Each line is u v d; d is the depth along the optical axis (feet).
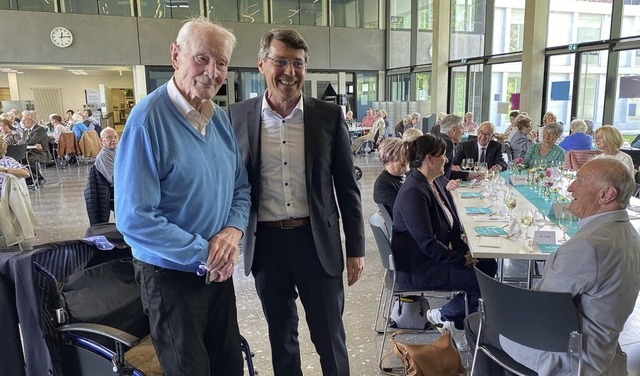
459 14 37.09
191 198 4.63
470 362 6.79
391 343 8.84
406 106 41.50
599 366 5.12
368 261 13.43
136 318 5.93
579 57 26.23
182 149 4.56
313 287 5.95
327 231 5.85
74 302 5.45
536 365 5.58
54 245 5.57
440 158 8.57
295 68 5.38
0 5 35.78
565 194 11.91
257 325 9.64
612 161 5.14
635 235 5.13
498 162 17.25
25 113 27.71
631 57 23.34
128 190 4.30
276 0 43.45
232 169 5.20
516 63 31.83
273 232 5.84
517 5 30.73
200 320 4.90
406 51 44.78
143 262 4.73
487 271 9.00
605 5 24.27
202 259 4.58
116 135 12.25
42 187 25.82
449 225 9.02
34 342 5.18
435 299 10.80
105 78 56.75
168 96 4.66
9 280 5.17
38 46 36.83
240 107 5.96
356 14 46.32
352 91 47.34
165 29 40.09
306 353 8.48
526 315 5.37
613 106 24.47
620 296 4.95
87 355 5.29
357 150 38.27
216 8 41.68
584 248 4.96
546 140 16.07
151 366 5.48
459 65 37.06
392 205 9.92
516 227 8.68
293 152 5.73
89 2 37.93
